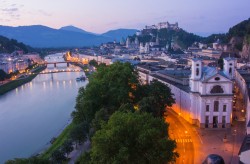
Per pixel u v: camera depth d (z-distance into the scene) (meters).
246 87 162.88
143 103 130.75
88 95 150.00
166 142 82.38
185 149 113.31
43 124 191.88
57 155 111.00
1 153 146.25
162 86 148.38
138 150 82.62
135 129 84.88
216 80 133.75
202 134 129.38
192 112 142.62
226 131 132.50
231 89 134.12
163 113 145.00
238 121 145.75
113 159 77.50
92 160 83.25
